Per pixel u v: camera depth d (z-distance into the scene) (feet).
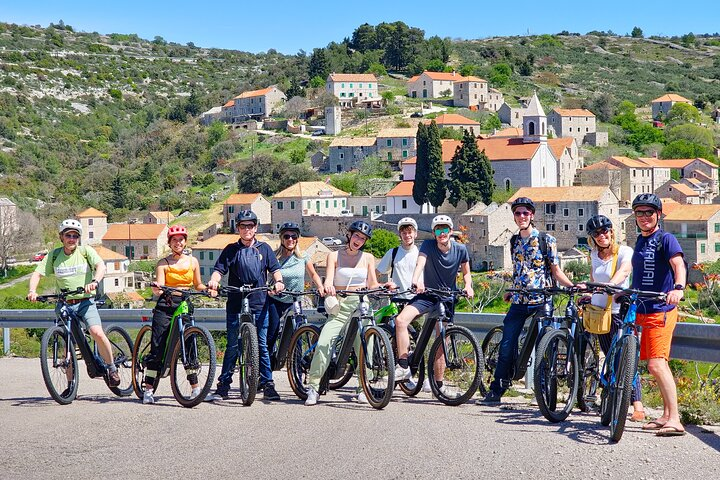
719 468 23.70
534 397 37.86
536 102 369.30
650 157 486.38
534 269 34.94
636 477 22.99
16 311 61.41
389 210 351.46
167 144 572.10
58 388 37.58
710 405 33.01
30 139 579.48
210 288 36.99
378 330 34.53
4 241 317.42
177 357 36.78
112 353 39.45
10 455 26.58
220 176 481.87
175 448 27.35
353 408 34.83
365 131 511.81
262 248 38.32
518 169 360.28
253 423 31.58
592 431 29.09
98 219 412.16
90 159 553.64
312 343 37.86
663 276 29.96
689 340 34.01
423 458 25.27
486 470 23.86
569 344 31.65
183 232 38.27
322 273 232.12
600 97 599.98
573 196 311.27
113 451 27.02
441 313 35.65
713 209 286.05
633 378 26.94
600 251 33.42
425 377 38.65
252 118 581.53
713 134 565.53
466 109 547.08
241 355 36.83
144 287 314.55
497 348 36.94
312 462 25.08
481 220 299.38
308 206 364.17
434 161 330.75
